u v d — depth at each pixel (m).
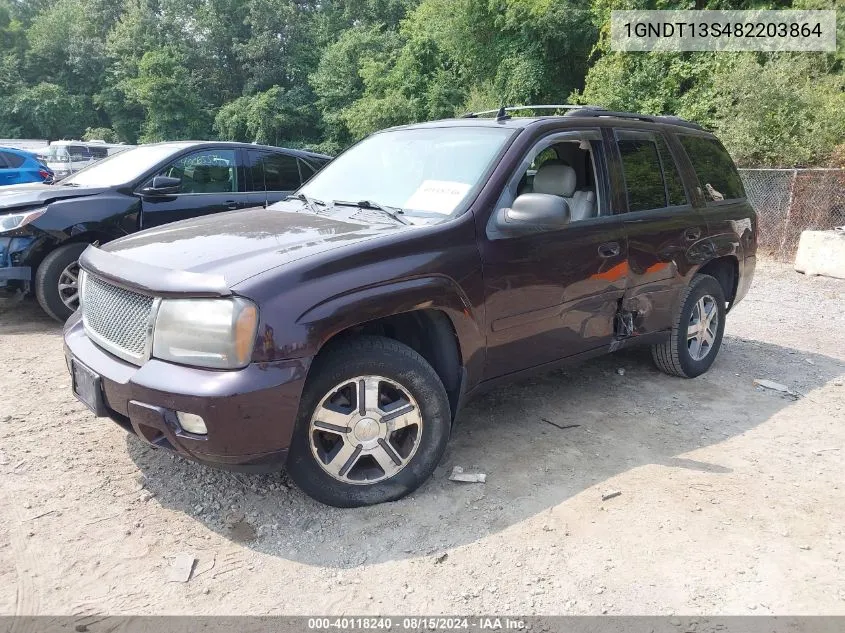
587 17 23.08
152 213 6.15
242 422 2.57
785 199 11.30
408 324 3.29
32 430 3.74
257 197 6.91
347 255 2.85
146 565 2.62
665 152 4.53
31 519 2.88
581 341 3.90
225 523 2.92
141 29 47.97
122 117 49.44
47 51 53.69
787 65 13.00
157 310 2.71
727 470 3.52
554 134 3.77
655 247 4.22
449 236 3.17
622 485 3.32
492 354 3.41
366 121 32.66
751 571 2.68
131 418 2.73
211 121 46.16
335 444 2.98
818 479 3.46
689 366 4.81
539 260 3.50
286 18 46.75
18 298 6.31
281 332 2.61
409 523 2.95
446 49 28.38
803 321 7.00
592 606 2.47
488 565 2.69
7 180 13.80
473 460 3.55
